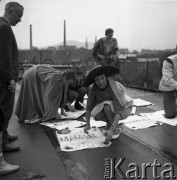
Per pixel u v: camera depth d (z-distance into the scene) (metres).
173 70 4.95
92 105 3.96
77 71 5.68
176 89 4.84
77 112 5.62
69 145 3.77
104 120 4.00
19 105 5.11
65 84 5.06
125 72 10.53
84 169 3.09
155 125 4.66
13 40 3.53
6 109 3.55
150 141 3.94
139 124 4.73
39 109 5.05
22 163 3.28
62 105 5.23
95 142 3.87
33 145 3.86
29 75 5.02
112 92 3.72
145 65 9.38
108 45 6.84
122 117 3.84
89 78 3.69
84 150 3.62
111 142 3.89
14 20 3.57
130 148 3.68
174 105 4.99
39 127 4.70
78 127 4.59
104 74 3.67
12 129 4.62
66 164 3.22
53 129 4.56
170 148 3.67
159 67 8.77
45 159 3.38
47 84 4.93
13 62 3.60
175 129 4.48
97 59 7.04
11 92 3.54
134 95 7.86
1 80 3.46
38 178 2.90
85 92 5.76
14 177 2.94
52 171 3.06
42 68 5.15
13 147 3.65
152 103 6.54
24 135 4.30
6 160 3.36
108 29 6.74
